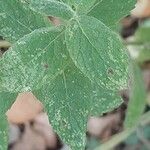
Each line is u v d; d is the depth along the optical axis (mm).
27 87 234
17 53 232
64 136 257
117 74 227
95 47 229
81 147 257
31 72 234
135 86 392
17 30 258
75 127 257
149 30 427
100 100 292
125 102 473
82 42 231
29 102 433
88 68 228
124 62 228
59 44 239
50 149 488
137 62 451
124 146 474
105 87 228
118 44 230
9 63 231
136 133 467
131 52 450
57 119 257
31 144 485
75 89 256
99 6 273
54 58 238
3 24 257
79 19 235
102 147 430
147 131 466
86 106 257
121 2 275
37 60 235
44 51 236
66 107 257
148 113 440
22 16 259
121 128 483
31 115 454
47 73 237
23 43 233
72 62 246
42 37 237
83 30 232
